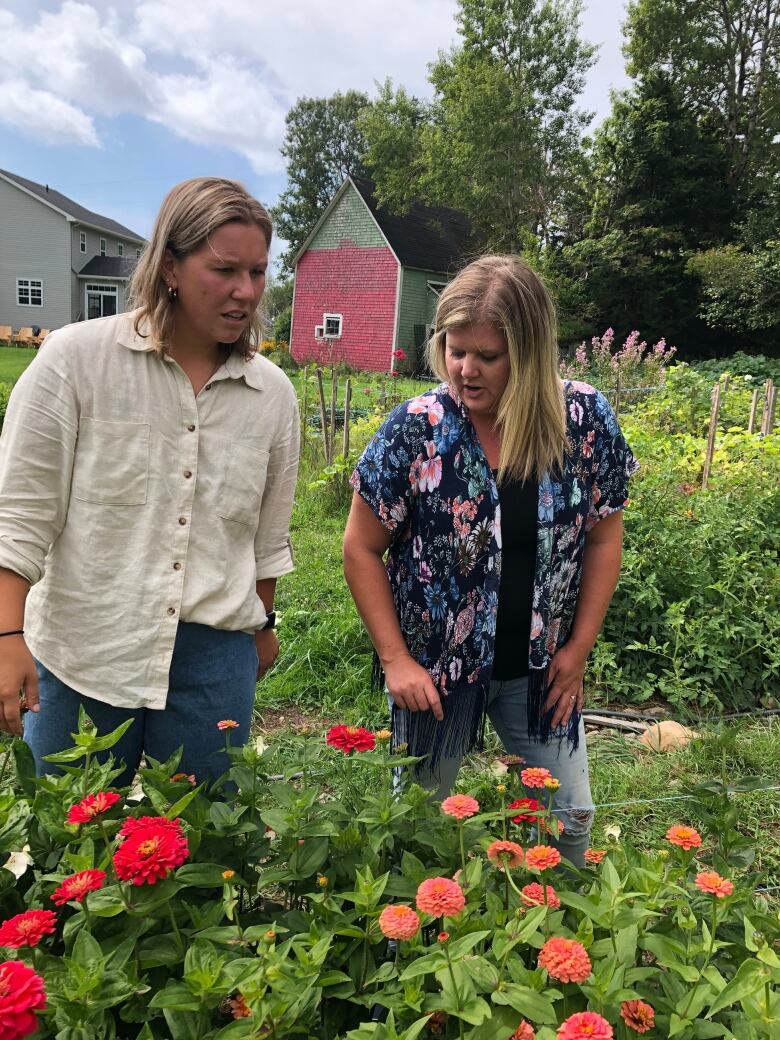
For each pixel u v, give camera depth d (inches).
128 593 66.3
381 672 76.0
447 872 58.4
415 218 1163.3
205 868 54.4
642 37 1188.5
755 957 53.0
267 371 71.7
